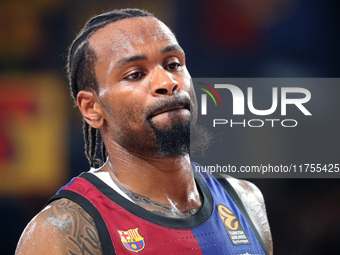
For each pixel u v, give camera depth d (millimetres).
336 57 17672
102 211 5629
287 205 16562
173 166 6016
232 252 6047
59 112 15867
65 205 5590
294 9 17609
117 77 5734
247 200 7035
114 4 16547
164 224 5785
